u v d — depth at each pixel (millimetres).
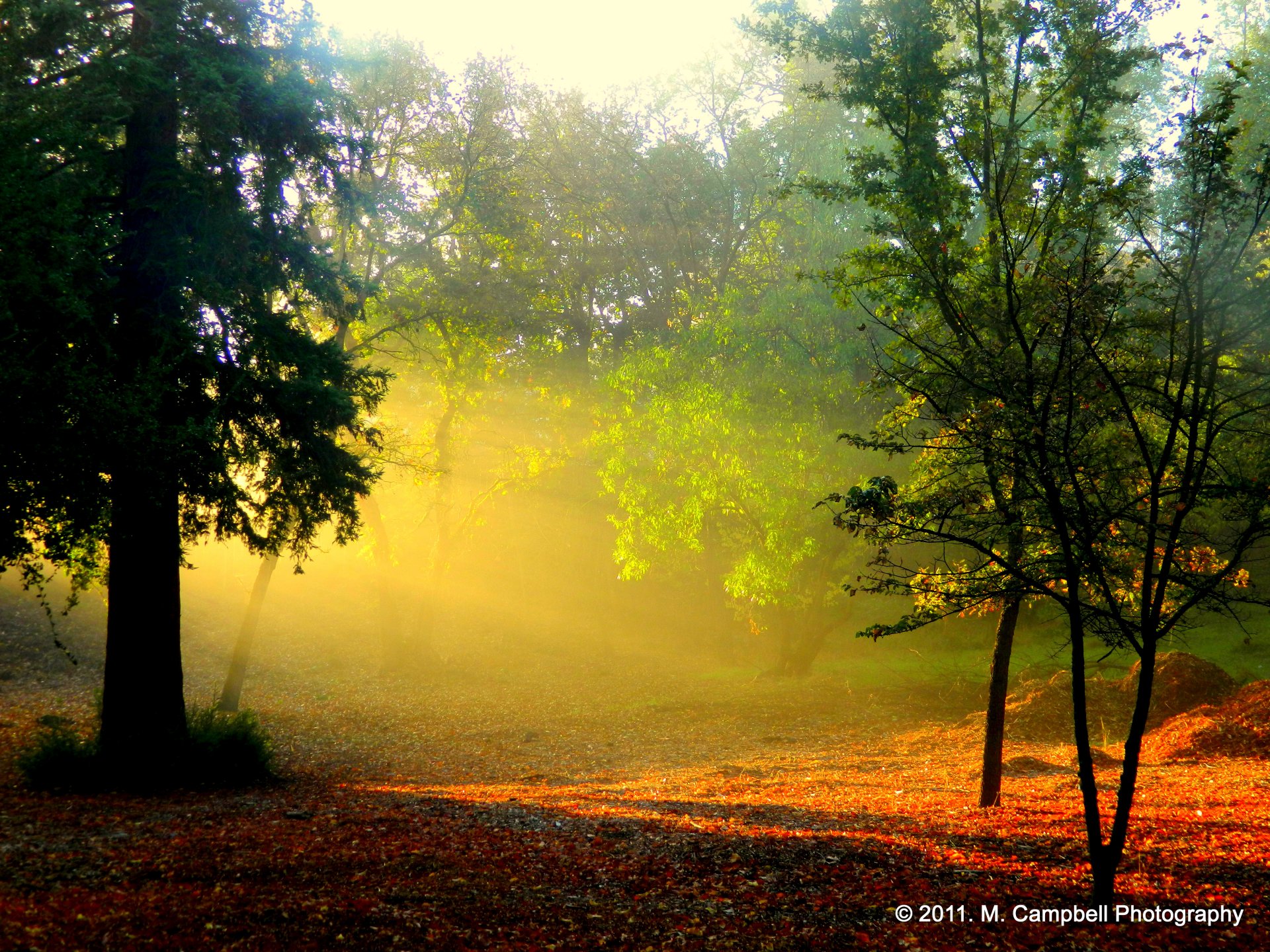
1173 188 7605
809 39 12039
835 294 11875
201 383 13070
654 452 27562
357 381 15141
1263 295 6906
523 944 6766
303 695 26422
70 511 11000
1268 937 6289
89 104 11469
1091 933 6531
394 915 7246
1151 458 8133
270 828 10469
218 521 14180
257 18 13734
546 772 17156
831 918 7273
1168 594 7617
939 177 11195
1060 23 10781
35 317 10031
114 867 8352
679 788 14555
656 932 7039
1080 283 7230
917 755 17688
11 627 26672
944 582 8938
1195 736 15820
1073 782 13266
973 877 8242
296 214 14711
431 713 24938
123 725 13531
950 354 10258
